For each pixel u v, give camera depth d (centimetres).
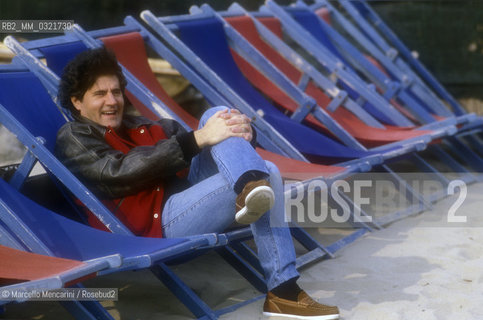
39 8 2177
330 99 1627
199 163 840
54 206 876
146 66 1208
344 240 1125
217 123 761
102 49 818
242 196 724
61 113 888
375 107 1622
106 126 816
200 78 1235
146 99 1067
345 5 1925
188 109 2055
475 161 1677
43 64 914
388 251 1081
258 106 1385
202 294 906
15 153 1798
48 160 773
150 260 646
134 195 795
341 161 1280
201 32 1373
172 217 777
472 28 2138
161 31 1277
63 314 827
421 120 1725
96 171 775
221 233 811
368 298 876
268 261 789
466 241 1132
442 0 2156
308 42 1656
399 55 2122
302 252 1094
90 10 2216
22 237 697
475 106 2161
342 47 1812
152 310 848
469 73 2152
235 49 1433
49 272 618
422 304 855
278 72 1390
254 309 841
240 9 1586
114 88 816
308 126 1458
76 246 709
